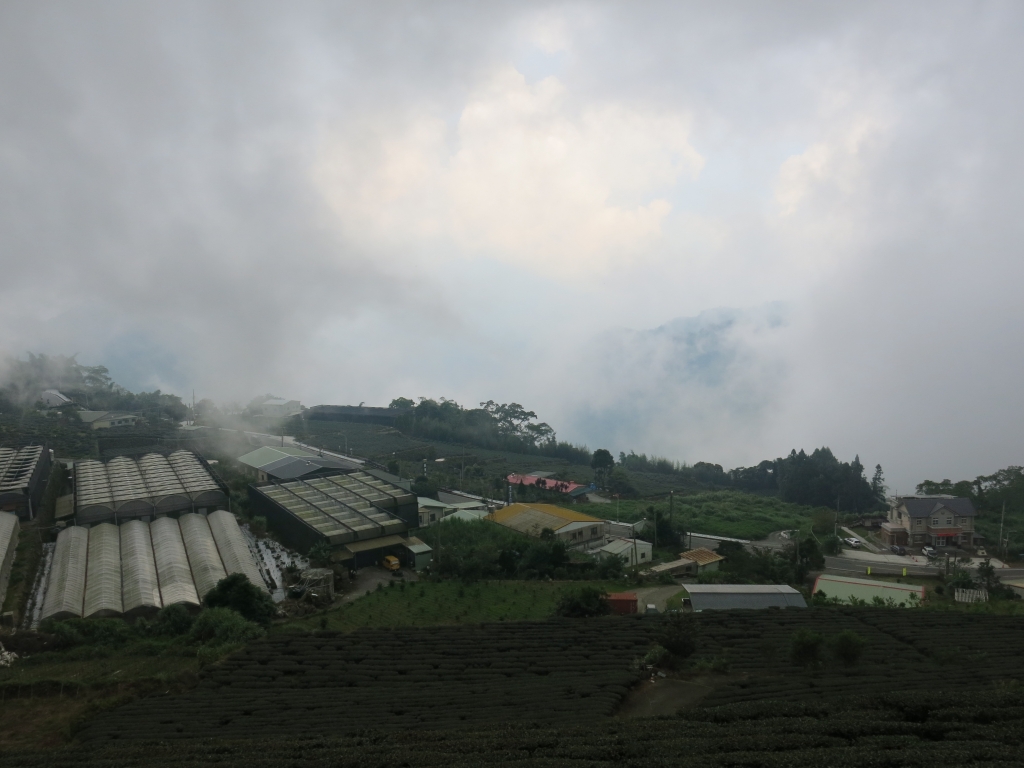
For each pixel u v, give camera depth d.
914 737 21.56
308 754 21.98
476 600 44.38
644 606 45.19
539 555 52.19
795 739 21.50
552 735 22.95
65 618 37.94
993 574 52.03
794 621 39.44
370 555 51.62
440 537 57.06
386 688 29.58
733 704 25.50
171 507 58.78
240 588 39.31
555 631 37.28
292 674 31.25
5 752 23.42
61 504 61.66
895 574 56.88
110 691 29.12
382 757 21.28
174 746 23.20
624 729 23.45
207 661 32.41
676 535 65.06
